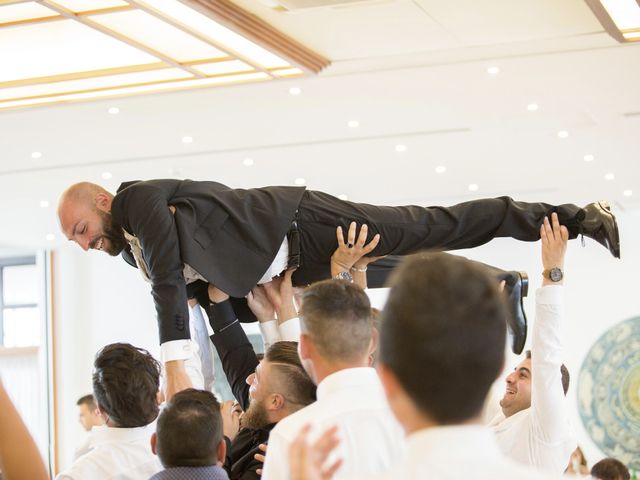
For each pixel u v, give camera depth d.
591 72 8.34
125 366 3.54
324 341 2.39
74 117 8.91
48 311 15.30
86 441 7.55
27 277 15.80
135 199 3.47
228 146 10.09
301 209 3.71
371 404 2.35
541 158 10.91
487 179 11.82
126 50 7.20
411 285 1.43
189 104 8.67
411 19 6.95
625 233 13.89
